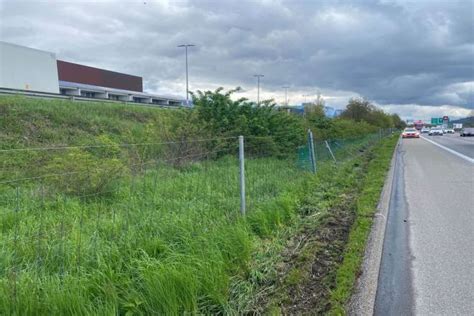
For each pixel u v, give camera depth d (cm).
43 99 2009
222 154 1106
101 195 704
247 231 545
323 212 740
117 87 7769
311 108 3719
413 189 1058
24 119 1585
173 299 346
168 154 1040
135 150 923
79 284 352
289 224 648
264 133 1431
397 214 764
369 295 400
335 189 991
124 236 472
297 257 503
